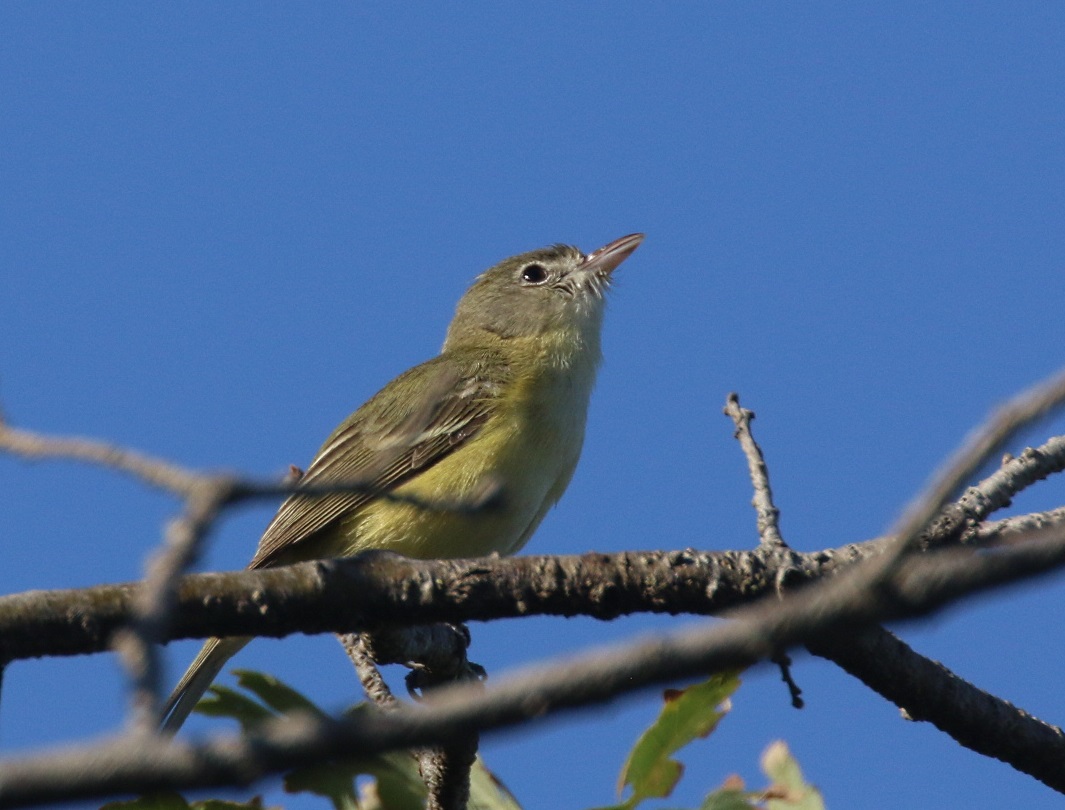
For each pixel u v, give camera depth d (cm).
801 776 893
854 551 981
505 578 923
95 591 878
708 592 933
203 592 896
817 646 986
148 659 461
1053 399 485
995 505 1045
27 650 866
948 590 461
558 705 455
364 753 455
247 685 1025
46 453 570
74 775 416
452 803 1002
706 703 860
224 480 515
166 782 432
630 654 457
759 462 1121
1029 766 1073
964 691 1056
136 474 537
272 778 449
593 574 929
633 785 855
